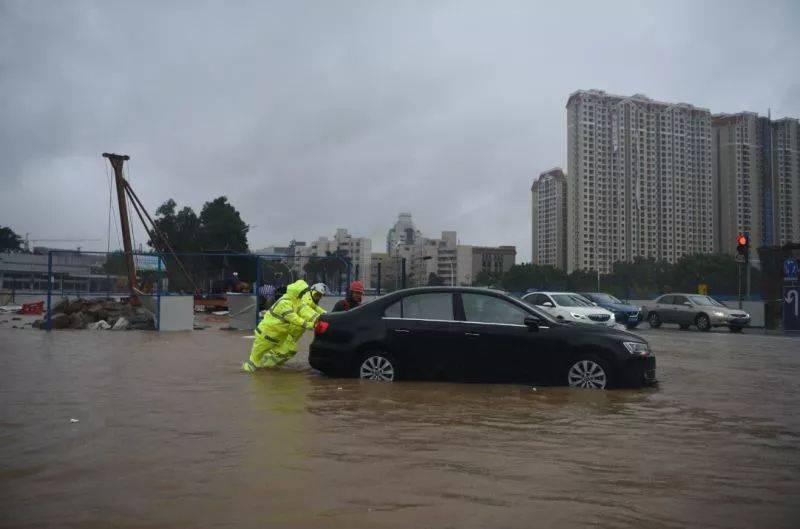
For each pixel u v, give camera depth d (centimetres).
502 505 417
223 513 398
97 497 428
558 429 653
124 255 2247
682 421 705
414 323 970
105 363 1172
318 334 1001
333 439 596
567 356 930
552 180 12644
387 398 821
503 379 944
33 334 1830
